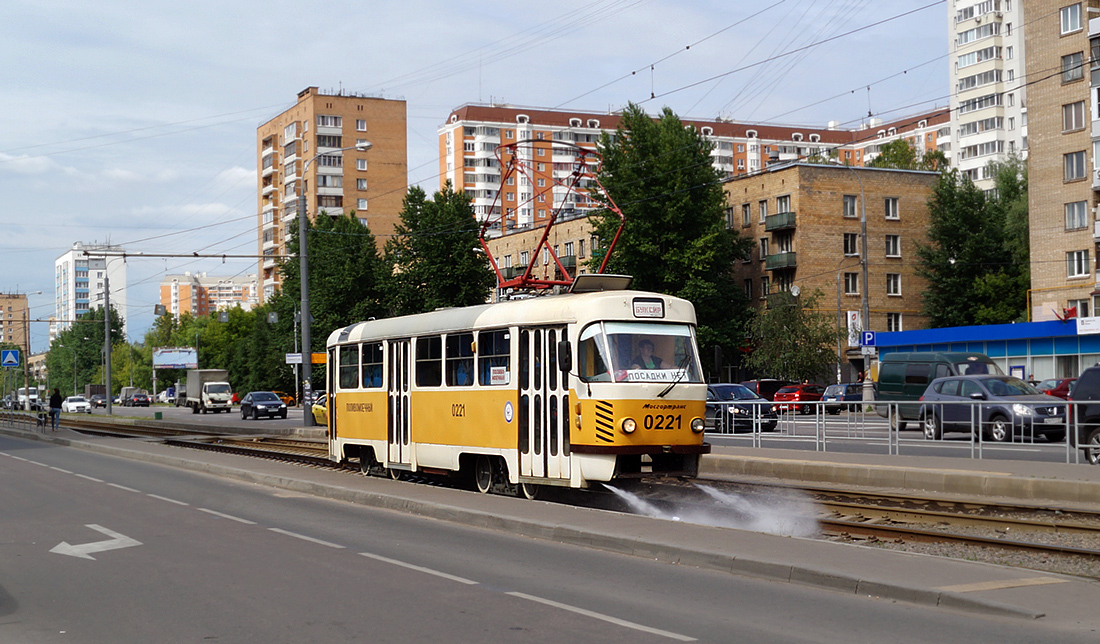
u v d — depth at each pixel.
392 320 21.47
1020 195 71.12
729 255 69.25
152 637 7.91
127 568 11.02
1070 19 56.44
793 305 60.88
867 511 15.88
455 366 18.95
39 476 23.44
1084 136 55.91
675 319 16.81
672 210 61.41
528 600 9.07
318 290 74.00
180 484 21.20
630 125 63.59
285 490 19.83
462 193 70.69
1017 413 21.14
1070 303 56.72
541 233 86.56
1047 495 16.36
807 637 7.64
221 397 83.00
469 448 18.42
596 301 16.22
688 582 9.88
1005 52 104.12
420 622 8.27
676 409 16.36
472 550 11.98
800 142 159.00
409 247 70.31
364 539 12.98
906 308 70.88
